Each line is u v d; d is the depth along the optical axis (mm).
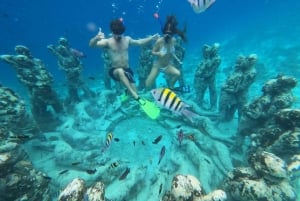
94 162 2479
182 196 1411
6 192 1665
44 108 3350
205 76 3373
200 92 3570
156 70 2748
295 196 1661
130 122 3271
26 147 2748
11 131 2254
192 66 6336
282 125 2027
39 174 1933
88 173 2092
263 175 1694
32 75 3066
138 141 2885
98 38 2354
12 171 1764
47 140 2902
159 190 2027
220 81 4930
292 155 1952
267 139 2098
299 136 1865
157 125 3178
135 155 2684
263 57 6031
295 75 4531
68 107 3809
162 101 1246
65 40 3787
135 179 2209
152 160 2588
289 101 2250
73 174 2223
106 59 4051
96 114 3604
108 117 3439
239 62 2996
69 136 2932
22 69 3041
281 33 7570
